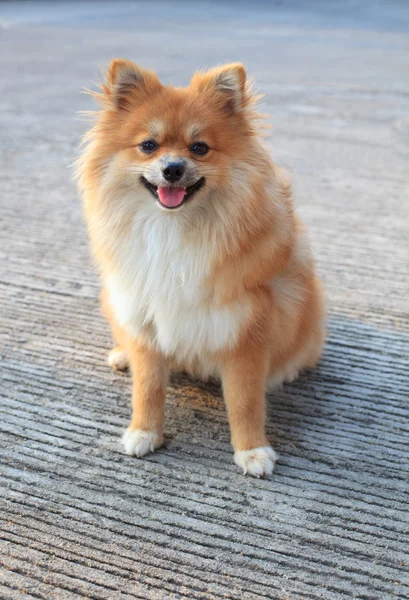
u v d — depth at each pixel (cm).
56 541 90
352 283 127
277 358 104
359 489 95
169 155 94
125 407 105
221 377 101
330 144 202
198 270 95
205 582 87
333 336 116
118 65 96
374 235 140
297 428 102
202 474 97
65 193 159
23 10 588
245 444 98
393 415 104
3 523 91
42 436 100
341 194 161
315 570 88
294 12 646
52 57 336
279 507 93
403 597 86
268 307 98
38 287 125
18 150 190
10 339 114
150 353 100
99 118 98
